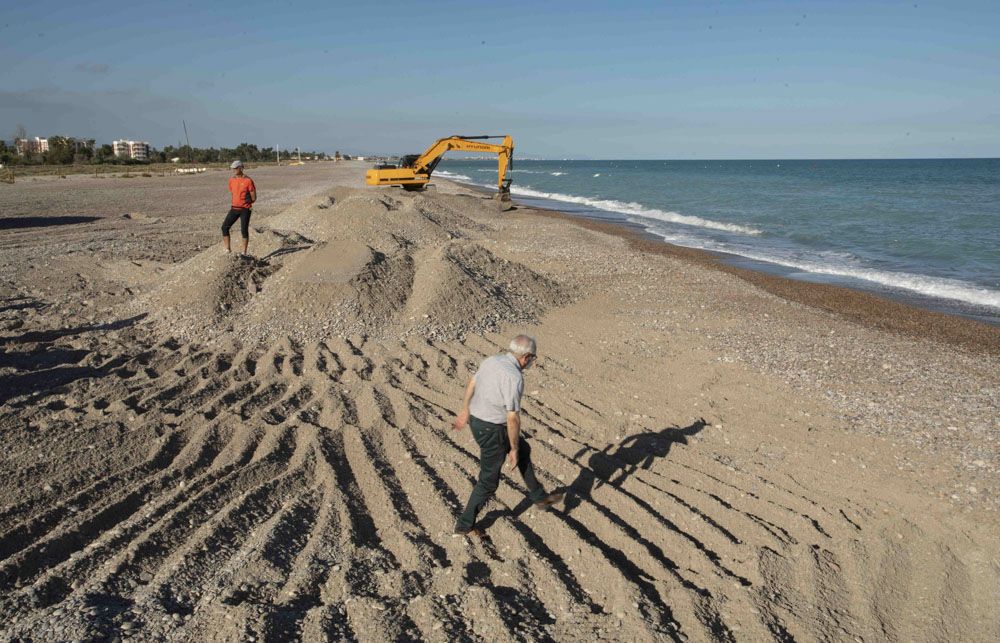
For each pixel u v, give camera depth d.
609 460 5.89
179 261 14.08
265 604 3.68
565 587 4.10
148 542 4.29
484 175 105.75
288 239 12.78
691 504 5.20
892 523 4.93
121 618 3.54
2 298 10.48
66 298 10.59
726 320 10.94
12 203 27.66
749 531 4.82
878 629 3.92
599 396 7.43
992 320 12.58
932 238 23.36
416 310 9.62
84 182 45.69
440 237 17.48
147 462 5.52
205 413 6.45
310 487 5.28
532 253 17.72
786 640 3.77
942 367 8.72
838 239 23.91
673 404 7.25
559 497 4.91
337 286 9.67
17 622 3.49
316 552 4.34
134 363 7.79
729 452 6.15
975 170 116.25
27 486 5.04
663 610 3.91
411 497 5.21
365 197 19.89
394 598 3.86
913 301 14.28
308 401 6.96
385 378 7.52
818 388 7.67
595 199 45.56
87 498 4.95
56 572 3.96
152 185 42.75
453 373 7.97
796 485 5.52
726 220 30.09
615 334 9.88
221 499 4.98
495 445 4.46
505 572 4.22
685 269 16.16
